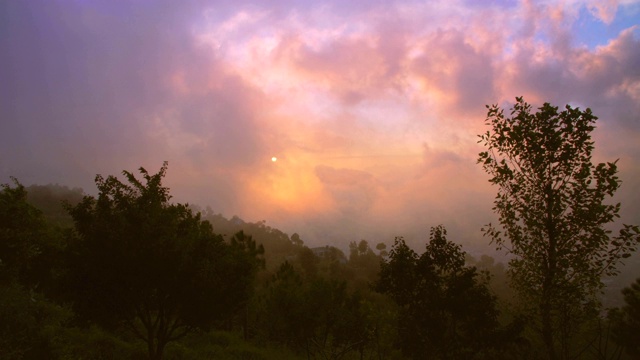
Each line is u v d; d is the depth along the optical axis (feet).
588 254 26.05
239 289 42.14
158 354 40.60
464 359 30.30
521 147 28.19
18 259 51.21
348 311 58.13
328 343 71.61
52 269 55.57
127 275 37.68
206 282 38.50
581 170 26.43
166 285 38.96
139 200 40.93
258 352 69.15
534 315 27.76
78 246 38.34
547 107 27.81
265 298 80.74
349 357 67.67
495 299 31.09
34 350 34.22
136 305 39.75
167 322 42.11
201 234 42.70
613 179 25.62
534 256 27.25
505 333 28.91
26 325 36.65
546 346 26.91
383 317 49.62
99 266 37.27
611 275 25.29
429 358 31.76
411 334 32.30
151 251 37.09
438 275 33.01
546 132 27.61
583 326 26.89
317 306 58.85
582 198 26.45
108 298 38.88
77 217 39.29
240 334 88.12
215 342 70.64
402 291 33.47
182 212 44.32
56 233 60.54
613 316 26.71
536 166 27.53
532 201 27.76
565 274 26.25
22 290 47.80
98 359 41.93
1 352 29.96
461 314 31.35
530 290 27.27
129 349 49.96
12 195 57.11
